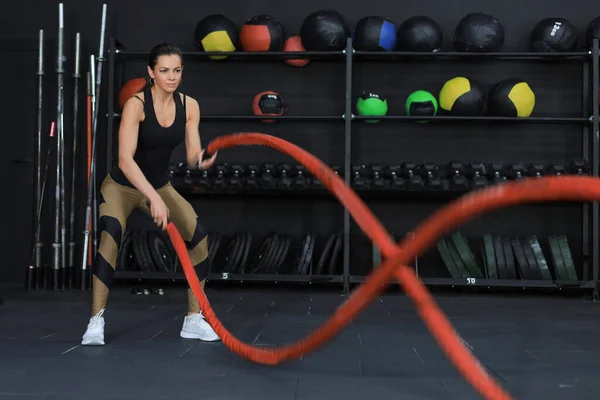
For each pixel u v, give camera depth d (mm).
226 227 5039
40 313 3484
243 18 5082
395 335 2838
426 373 2109
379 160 4977
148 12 5109
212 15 4758
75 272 4938
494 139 4945
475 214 1172
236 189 4660
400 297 4320
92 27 5117
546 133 4918
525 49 4977
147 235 4867
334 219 5008
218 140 2371
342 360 2307
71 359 2293
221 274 4539
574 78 4922
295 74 5027
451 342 1342
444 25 5023
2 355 2361
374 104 4617
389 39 4586
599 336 2887
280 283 4945
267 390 1882
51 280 4785
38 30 5121
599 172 4449
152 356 2350
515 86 4531
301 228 5016
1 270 5074
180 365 2203
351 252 4984
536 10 4980
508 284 4449
